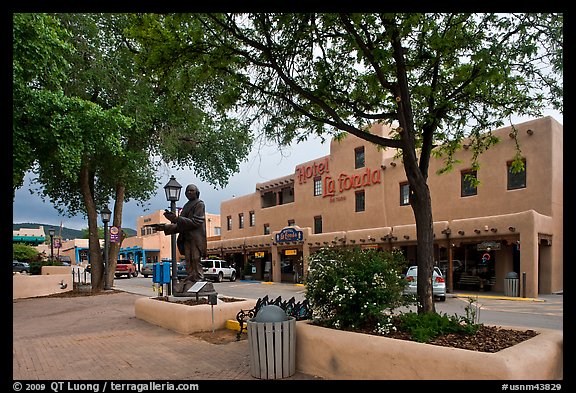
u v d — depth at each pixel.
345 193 27.11
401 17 6.24
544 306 14.13
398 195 23.73
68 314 12.40
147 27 7.38
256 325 5.51
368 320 5.79
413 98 7.86
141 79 16.66
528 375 3.96
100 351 7.29
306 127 8.41
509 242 17.41
